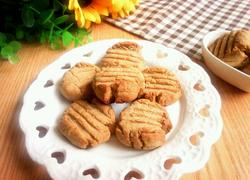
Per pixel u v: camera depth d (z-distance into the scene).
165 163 0.20
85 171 0.19
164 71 0.25
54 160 0.19
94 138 0.20
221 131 0.22
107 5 0.32
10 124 0.23
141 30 0.32
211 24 0.34
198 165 0.19
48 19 0.29
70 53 0.27
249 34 0.27
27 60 0.29
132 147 0.20
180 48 0.30
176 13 0.35
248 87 0.25
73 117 0.21
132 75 0.23
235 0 0.38
